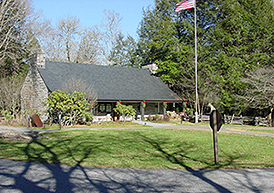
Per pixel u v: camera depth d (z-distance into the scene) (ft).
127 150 36.06
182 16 121.80
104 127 66.95
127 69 103.45
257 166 28.58
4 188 18.97
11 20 111.14
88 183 20.74
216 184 21.30
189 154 34.81
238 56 94.27
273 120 77.51
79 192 18.54
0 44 108.99
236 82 86.48
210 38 101.96
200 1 111.75
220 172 25.46
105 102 88.53
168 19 118.83
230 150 38.19
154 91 95.50
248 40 98.07
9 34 111.75
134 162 29.09
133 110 81.30
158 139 47.24
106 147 37.47
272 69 79.92
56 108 67.97
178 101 95.55
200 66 94.68
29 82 87.35
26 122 65.98
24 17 116.57
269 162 30.99
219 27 99.86
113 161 29.07
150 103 99.40
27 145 36.78
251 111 94.63
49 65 85.05
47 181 20.86
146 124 77.20
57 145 37.76
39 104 80.12
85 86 76.28
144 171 25.32
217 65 94.38
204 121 88.58
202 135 54.24
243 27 94.53
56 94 66.69
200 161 30.73
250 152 37.22
